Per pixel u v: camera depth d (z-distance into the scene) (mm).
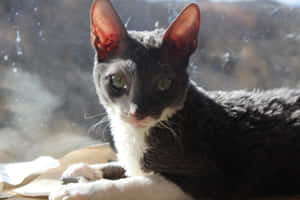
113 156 768
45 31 851
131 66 627
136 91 625
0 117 822
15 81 841
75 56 840
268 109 678
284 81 867
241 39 863
